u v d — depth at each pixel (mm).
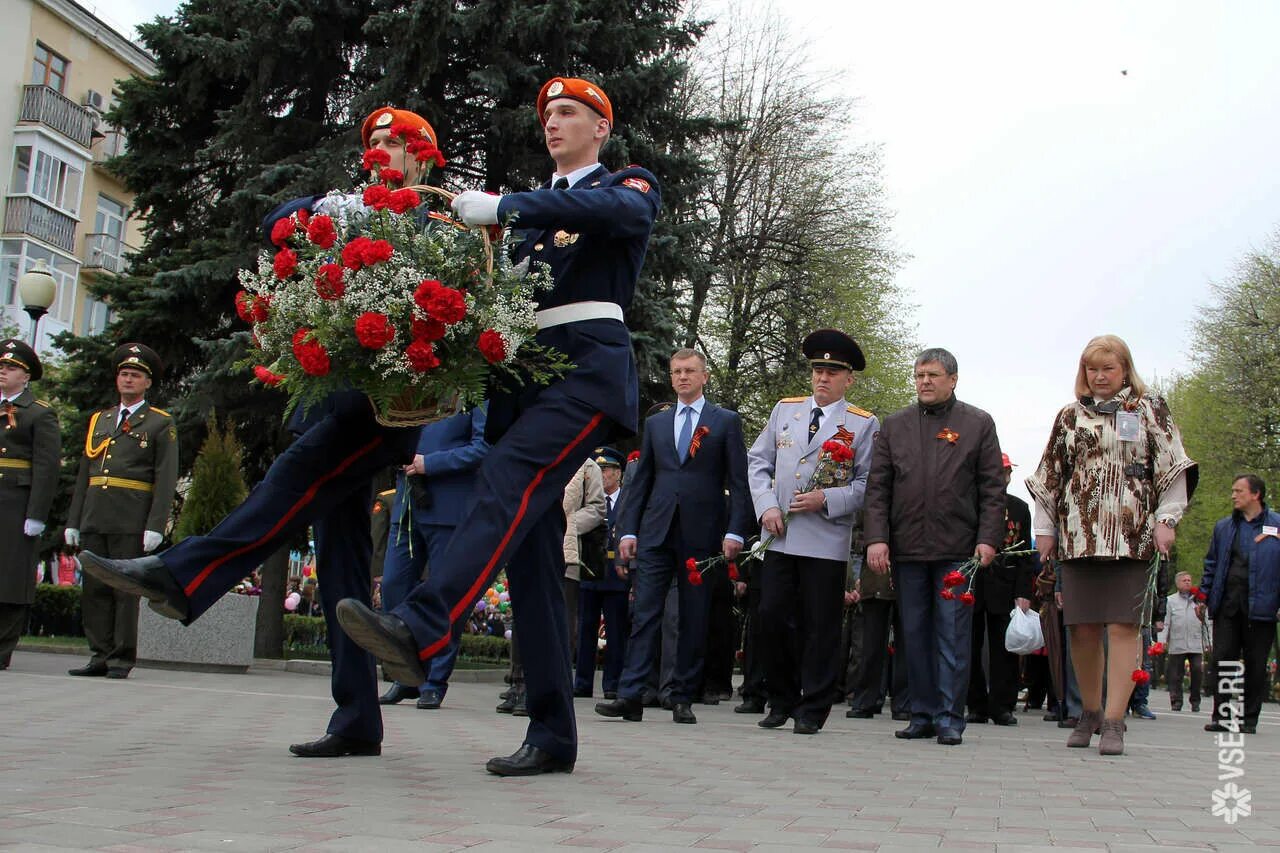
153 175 16594
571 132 4320
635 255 4168
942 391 7211
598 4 16328
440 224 4012
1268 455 36375
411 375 3719
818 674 7332
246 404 15031
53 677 8883
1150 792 4746
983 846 3166
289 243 4098
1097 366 6562
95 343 15812
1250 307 37219
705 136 18219
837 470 7465
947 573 7090
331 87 16703
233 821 3016
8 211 34906
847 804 4008
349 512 4461
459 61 16328
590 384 4016
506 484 3852
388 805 3385
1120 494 6406
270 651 14836
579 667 10367
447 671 8047
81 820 2928
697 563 7648
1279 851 3225
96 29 37656
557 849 2826
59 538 16562
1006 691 9938
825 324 28922
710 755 5539
